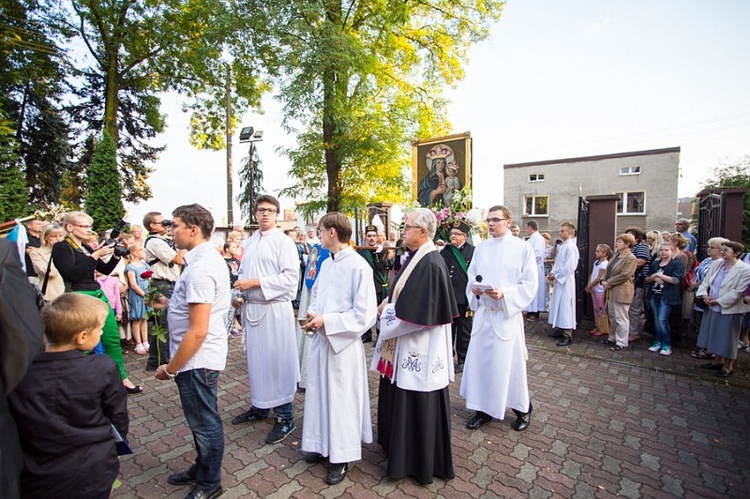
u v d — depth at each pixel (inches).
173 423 140.0
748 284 173.3
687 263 251.3
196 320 86.9
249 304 129.6
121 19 611.5
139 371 190.1
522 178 889.5
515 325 134.4
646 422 141.9
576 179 839.7
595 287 266.2
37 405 63.4
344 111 457.7
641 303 256.7
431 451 103.6
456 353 209.0
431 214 105.3
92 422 68.8
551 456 119.5
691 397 164.1
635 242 245.4
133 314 213.8
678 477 109.2
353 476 108.6
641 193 790.5
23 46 544.1
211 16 484.7
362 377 108.4
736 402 159.3
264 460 115.9
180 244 95.3
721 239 194.1
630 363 206.4
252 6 417.1
